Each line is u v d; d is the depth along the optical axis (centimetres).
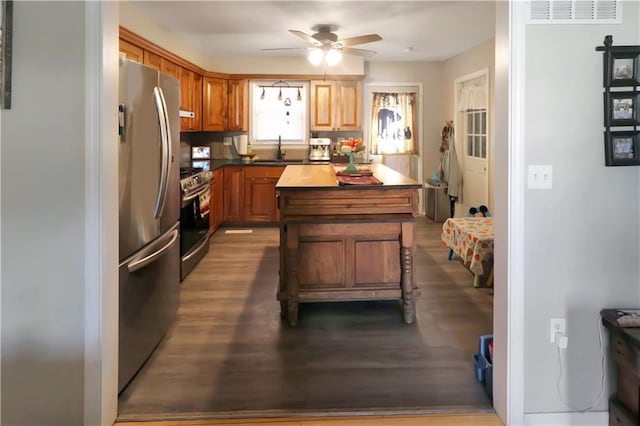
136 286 274
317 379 271
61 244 210
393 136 802
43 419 214
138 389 260
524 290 223
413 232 360
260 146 778
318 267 364
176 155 352
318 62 532
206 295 420
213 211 665
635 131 218
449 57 754
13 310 211
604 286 224
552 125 219
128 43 436
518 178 220
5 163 207
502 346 229
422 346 315
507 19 217
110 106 217
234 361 295
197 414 236
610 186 221
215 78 717
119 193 248
